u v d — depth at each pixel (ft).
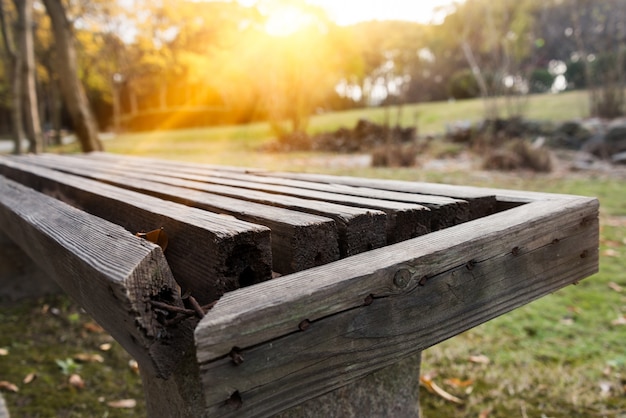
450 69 80.53
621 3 40.22
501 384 7.37
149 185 5.75
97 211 5.20
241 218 3.81
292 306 2.62
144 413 7.23
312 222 3.32
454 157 33.12
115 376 8.23
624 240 13.75
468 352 8.34
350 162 32.12
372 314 2.97
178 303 2.88
